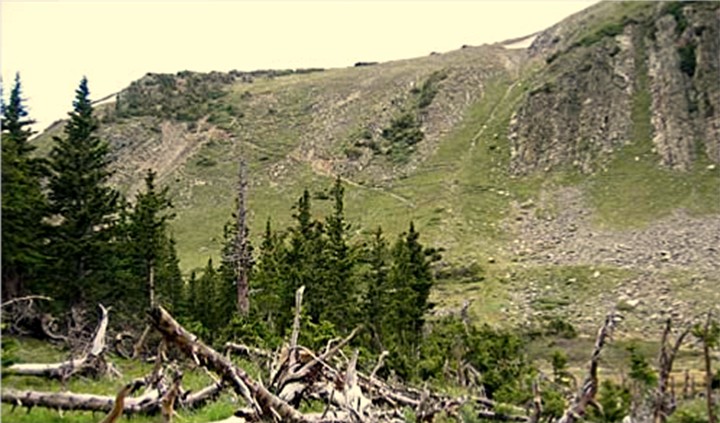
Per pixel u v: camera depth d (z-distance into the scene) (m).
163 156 189.38
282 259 48.09
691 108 170.50
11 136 39.78
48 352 26.62
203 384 17.44
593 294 107.81
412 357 33.22
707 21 187.00
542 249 131.38
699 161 157.12
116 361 23.94
